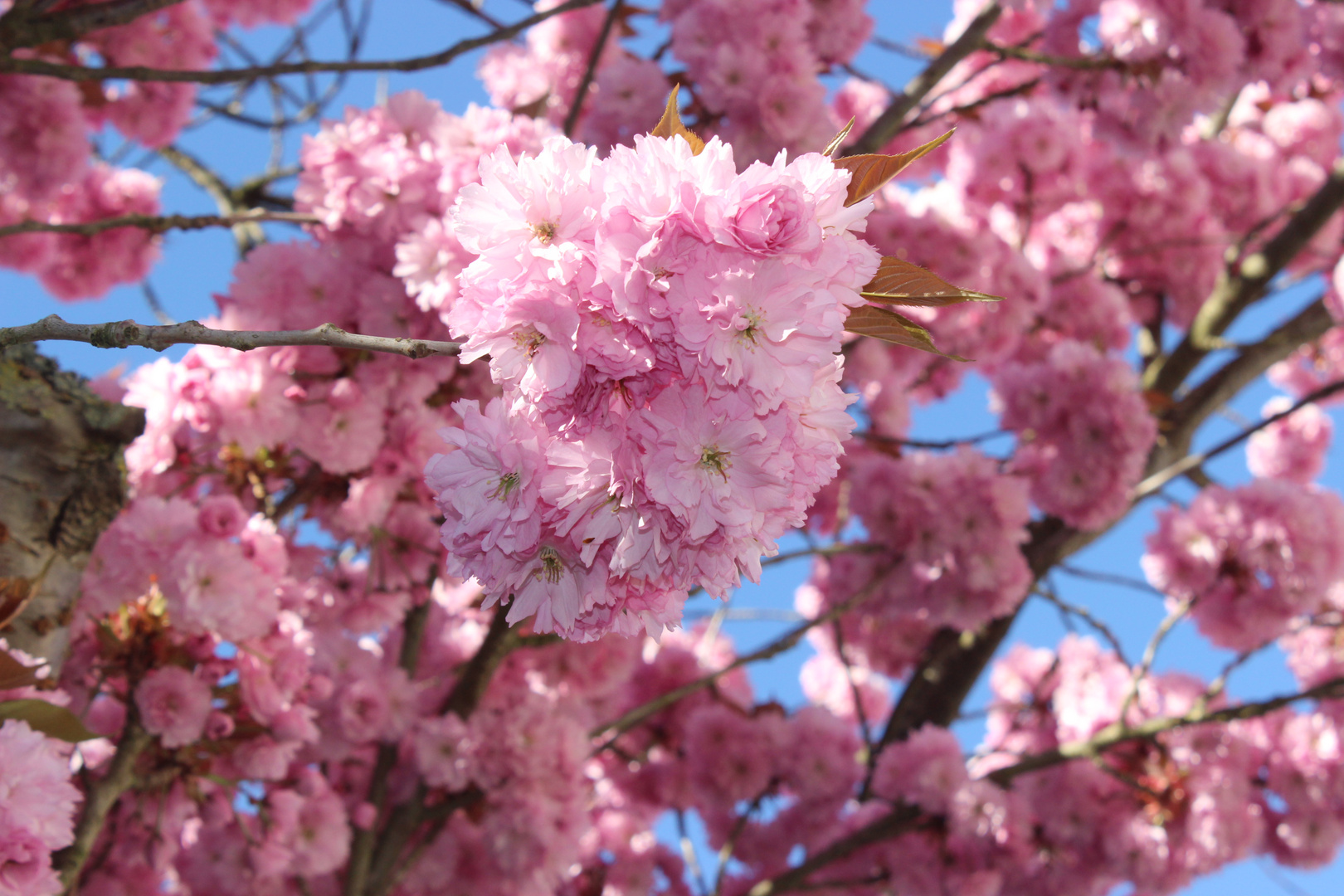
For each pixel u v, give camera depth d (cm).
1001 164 641
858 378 618
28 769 190
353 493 400
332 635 463
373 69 295
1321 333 676
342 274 394
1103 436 561
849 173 131
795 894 568
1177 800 530
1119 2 510
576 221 126
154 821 364
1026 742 692
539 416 131
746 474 127
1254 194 727
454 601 583
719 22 457
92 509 252
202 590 325
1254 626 548
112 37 506
